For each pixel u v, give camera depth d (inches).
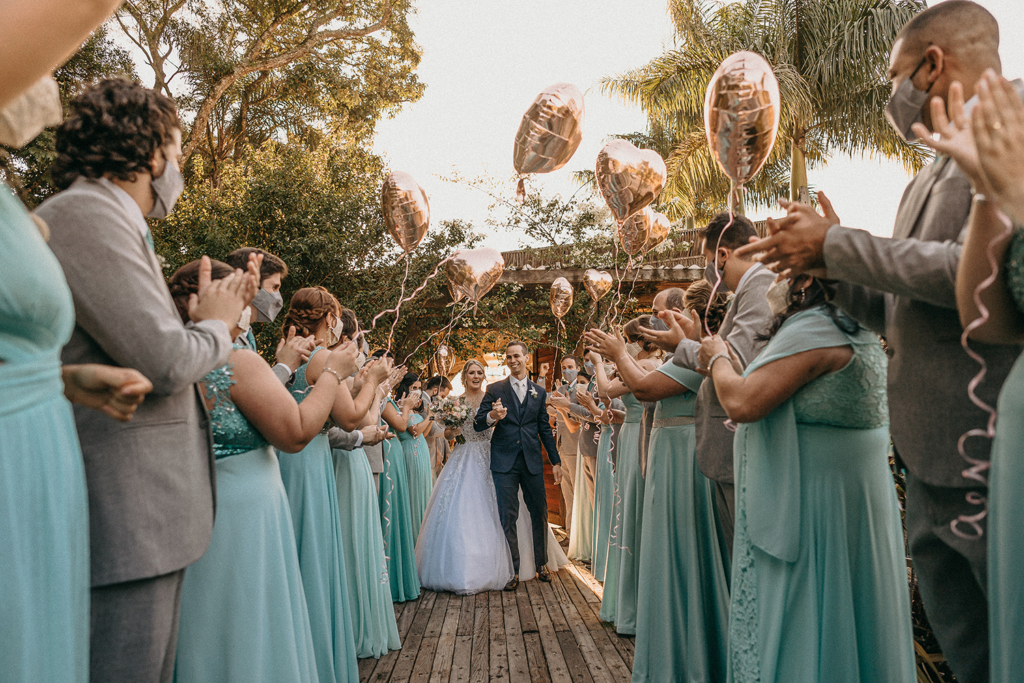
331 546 115.7
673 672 111.0
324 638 105.3
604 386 134.9
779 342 69.9
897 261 50.4
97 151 55.2
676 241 403.5
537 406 221.0
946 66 52.7
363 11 590.2
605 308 374.6
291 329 111.2
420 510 240.4
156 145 57.4
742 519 75.4
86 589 44.3
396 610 185.8
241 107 668.7
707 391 99.4
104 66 484.4
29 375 39.4
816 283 70.6
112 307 50.9
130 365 51.8
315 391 82.0
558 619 171.8
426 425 243.3
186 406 59.6
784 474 70.1
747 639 72.5
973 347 51.4
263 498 77.2
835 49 383.6
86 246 51.3
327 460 118.3
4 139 41.8
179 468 57.5
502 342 402.0
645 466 128.5
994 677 42.8
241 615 73.1
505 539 209.8
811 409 68.9
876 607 67.6
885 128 386.3
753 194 541.6
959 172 53.9
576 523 253.0
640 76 428.8
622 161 113.1
